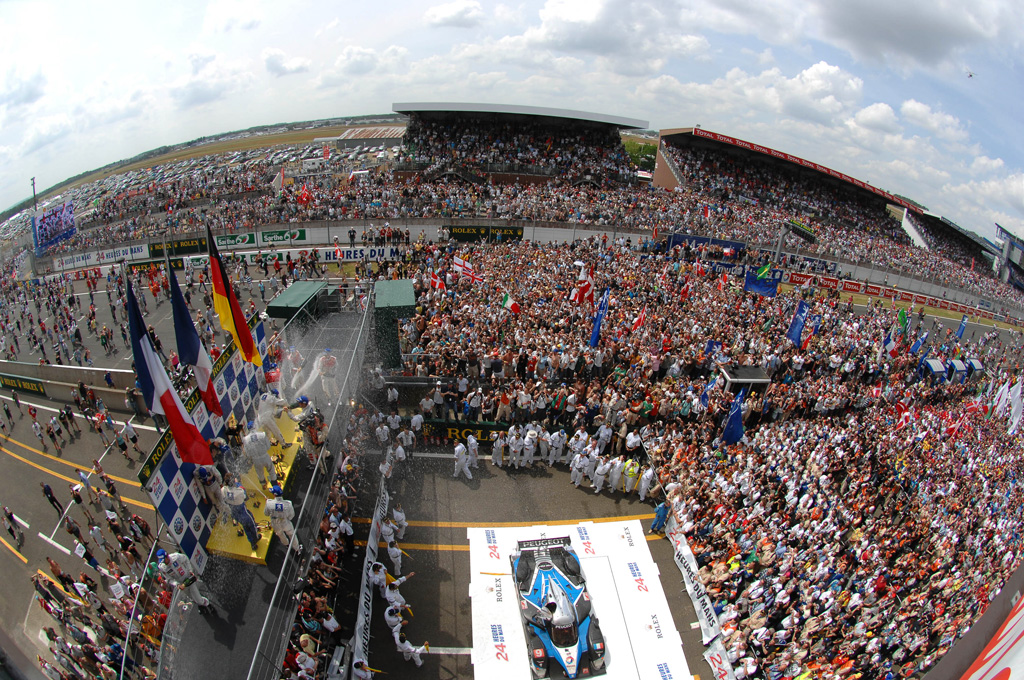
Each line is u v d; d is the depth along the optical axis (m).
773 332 34.69
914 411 28.95
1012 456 25.11
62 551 19.84
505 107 67.69
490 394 23.64
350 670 14.01
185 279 43.75
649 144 144.50
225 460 14.52
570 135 73.19
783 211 69.38
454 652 15.25
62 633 16.36
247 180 70.56
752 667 14.13
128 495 22.44
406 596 16.78
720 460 21.44
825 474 21.89
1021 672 3.01
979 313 55.09
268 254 45.62
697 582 16.81
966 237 84.44
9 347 34.78
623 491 21.44
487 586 17.17
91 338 35.50
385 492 19.95
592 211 54.44
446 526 19.42
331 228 49.66
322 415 17.66
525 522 19.69
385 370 26.06
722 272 49.19
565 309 33.44
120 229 53.16
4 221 90.62
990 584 15.27
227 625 11.89
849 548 18.47
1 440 26.80
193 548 12.94
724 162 77.12
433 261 43.09
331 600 15.32
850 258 55.94
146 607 13.46
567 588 15.62
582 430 21.66
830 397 27.81
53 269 52.38
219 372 17.25
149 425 27.19
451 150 68.12
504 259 43.69
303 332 25.03
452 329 29.03
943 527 18.92
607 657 15.22
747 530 17.83
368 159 92.69
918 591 16.27
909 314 45.34
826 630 14.73
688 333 31.80
